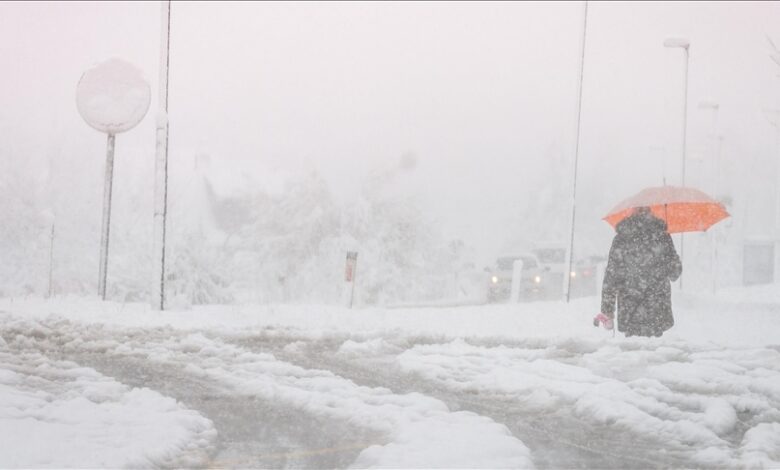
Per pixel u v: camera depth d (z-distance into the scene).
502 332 12.86
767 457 5.51
